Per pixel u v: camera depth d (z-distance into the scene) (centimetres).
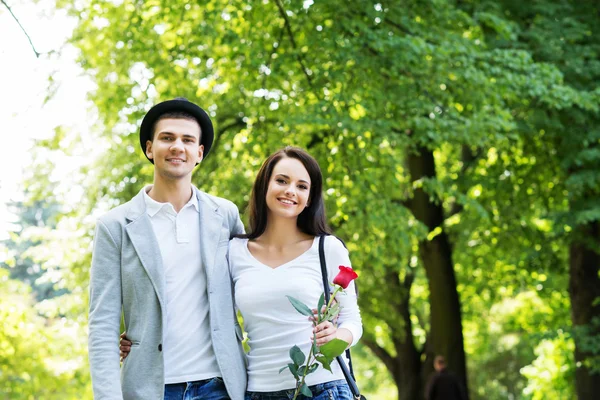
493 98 1122
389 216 1138
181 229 407
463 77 1088
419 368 1777
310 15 1094
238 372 402
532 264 1484
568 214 1264
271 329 409
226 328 404
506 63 1109
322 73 1081
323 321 383
